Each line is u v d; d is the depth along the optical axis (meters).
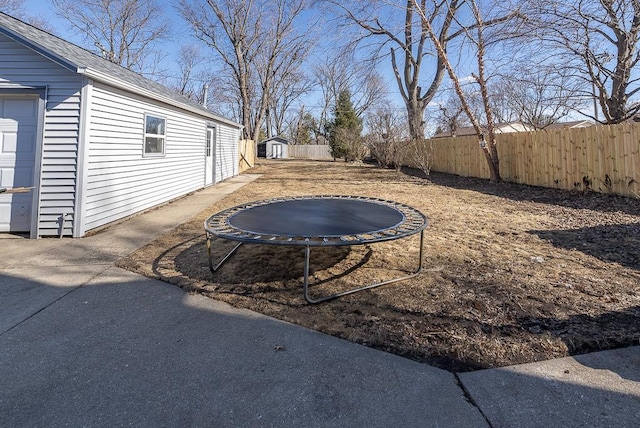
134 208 6.18
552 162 7.80
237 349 2.01
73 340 2.12
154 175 6.95
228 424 1.44
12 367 1.85
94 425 1.45
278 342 2.07
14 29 4.55
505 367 1.77
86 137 4.81
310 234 2.78
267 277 3.12
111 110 5.45
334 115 33.59
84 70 4.57
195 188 9.25
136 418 1.48
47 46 4.70
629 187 6.00
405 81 16.23
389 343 2.03
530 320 2.21
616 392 1.56
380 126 17.56
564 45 7.48
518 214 5.70
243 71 20.34
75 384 1.71
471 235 4.43
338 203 4.39
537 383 1.64
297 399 1.59
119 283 3.06
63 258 3.78
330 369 1.80
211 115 10.12
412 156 15.68
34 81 4.68
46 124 4.70
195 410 1.53
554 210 5.88
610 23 6.95
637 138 5.86
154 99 6.80
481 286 2.79
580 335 2.00
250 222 3.27
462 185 9.83
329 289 2.83
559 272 3.05
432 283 2.89
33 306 2.60
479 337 2.04
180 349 2.02
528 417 1.43
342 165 20.31
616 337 1.97
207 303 2.63
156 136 7.02
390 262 3.46
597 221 4.88
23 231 4.84
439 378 1.71
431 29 9.11
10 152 4.80
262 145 36.34
